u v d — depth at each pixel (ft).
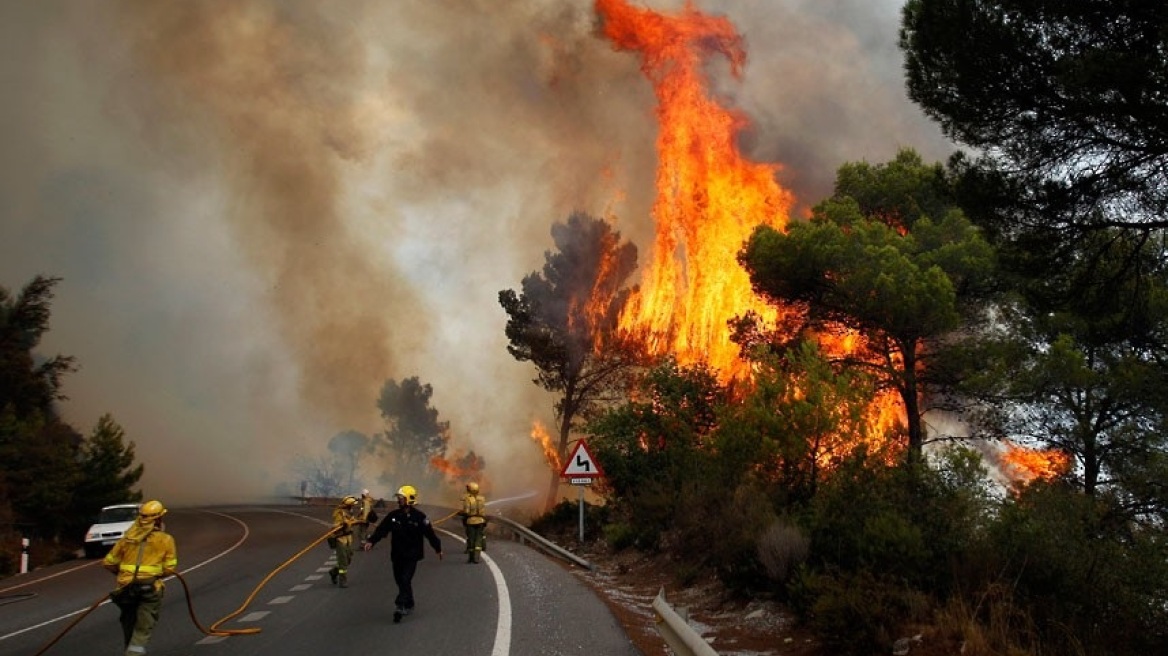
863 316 76.02
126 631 28.22
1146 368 59.93
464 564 58.08
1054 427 65.10
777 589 38.55
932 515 37.96
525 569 54.65
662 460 75.20
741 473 53.57
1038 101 38.78
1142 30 36.24
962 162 43.16
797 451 48.98
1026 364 67.31
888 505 39.73
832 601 30.58
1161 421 61.21
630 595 49.01
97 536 86.28
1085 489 61.16
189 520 138.62
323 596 44.75
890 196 88.48
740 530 46.42
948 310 70.44
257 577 55.83
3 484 92.79
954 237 79.66
